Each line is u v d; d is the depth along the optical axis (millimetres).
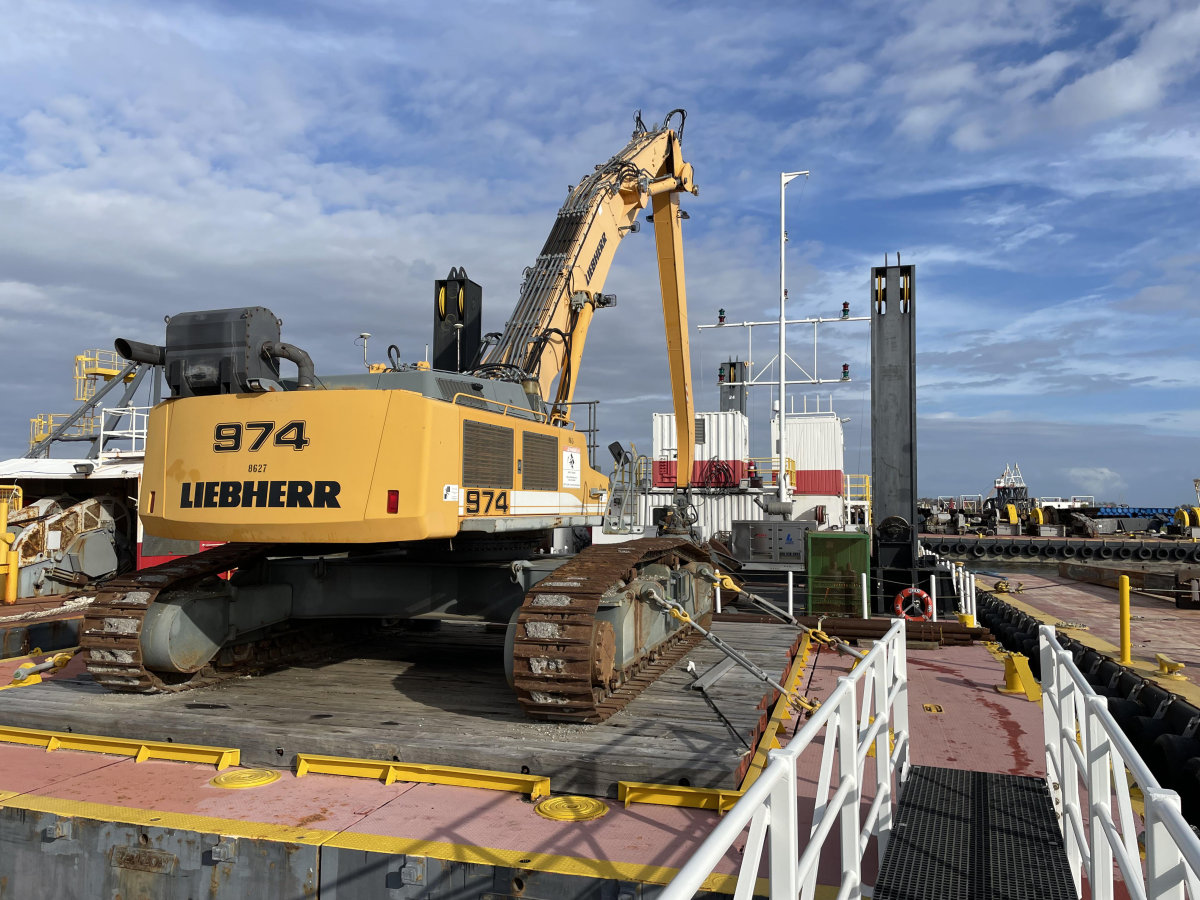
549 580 7145
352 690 8039
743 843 4871
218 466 7379
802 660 10438
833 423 36781
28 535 15664
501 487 8172
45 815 5312
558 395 12773
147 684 7652
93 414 23047
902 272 16609
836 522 31797
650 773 5633
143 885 5078
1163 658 9906
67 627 12133
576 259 12820
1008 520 47438
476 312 10594
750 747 6062
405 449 6980
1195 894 2545
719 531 29922
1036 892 4188
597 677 6691
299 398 7238
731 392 37062
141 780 6027
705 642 10586
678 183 16219
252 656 8914
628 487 12312
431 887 4555
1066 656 5102
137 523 18125
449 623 12703
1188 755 7496
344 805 5473
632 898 4230
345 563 9203
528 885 4375
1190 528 43906
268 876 4840
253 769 6254
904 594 14609
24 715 7168
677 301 17203
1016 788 5715
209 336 7531
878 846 4805
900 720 6141
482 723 6770
